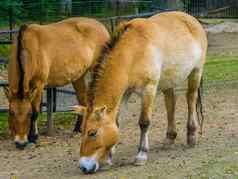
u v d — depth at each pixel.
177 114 9.20
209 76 11.86
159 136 7.96
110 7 15.52
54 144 7.92
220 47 14.87
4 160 7.22
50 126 8.42
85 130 6.02
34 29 7.98
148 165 6.53
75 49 8.32
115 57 6.26
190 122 7.34
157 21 6.88
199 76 7.40
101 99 6.12
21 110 7.54
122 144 7.62
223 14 18.89
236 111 9.27
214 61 13.21
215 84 11.23
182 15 7.31
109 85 6.17
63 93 10.50
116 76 6.21
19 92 7.55
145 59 6.44
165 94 7.29
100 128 6.01
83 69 8.48
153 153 7.09
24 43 7.71
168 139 7.34
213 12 18.75
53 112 8.77
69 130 8.69
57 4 15.16
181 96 10.28
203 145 7.36
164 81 6.87
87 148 6.02
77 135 8.39
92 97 6.11
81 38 8.45
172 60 6.80
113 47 6.30
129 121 8.91
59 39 8.20
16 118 7.55
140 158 6.54
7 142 8.10
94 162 6.04
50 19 14.97
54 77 8.19
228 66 12.72
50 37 8.10
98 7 15.47
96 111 5.97
